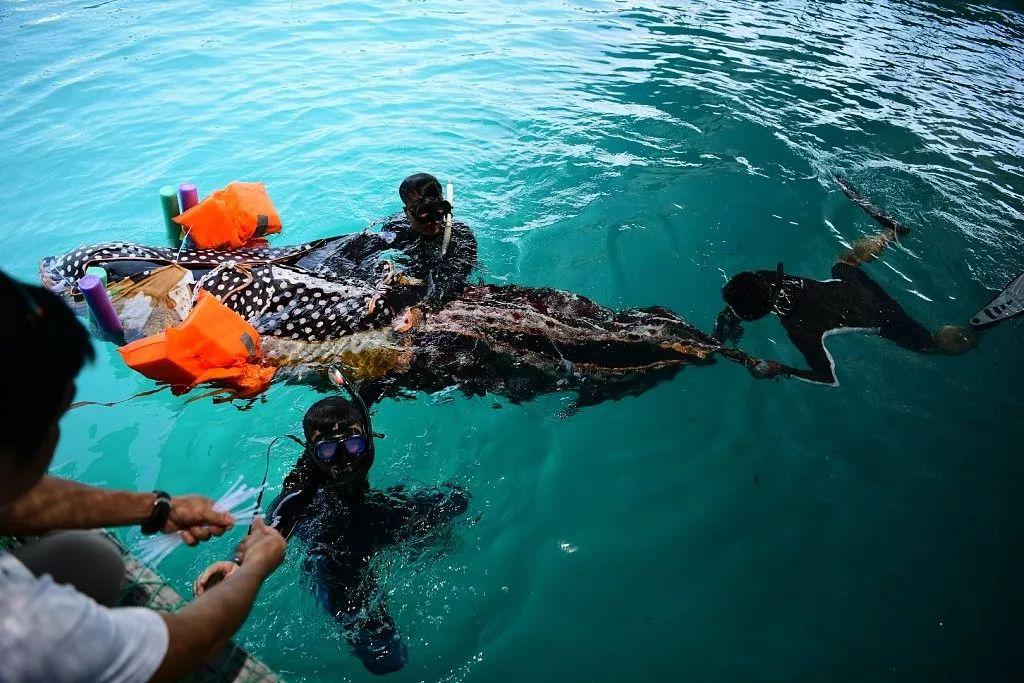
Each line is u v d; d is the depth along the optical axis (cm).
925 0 1159
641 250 493
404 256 442
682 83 761
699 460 354
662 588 297
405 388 386
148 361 314
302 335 367
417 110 679
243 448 359
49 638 117
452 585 294
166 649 132
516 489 340
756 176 580
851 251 484
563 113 682
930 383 400
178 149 597
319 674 262
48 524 181
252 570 168
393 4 960
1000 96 777
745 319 412
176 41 807
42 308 117
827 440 365
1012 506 333
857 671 268
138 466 348
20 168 562
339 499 310
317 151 606
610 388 385
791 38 934
